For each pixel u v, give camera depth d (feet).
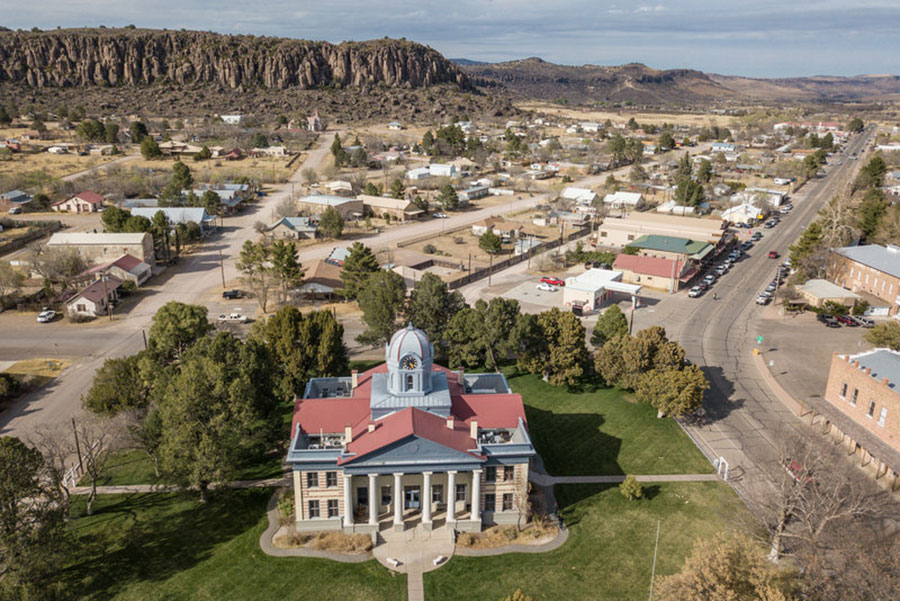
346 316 409.49
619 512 217.15
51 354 349.61
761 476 236.02
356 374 236.84
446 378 231.91
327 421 215.72
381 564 193.36
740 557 156.35
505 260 527.40
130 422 233.76
